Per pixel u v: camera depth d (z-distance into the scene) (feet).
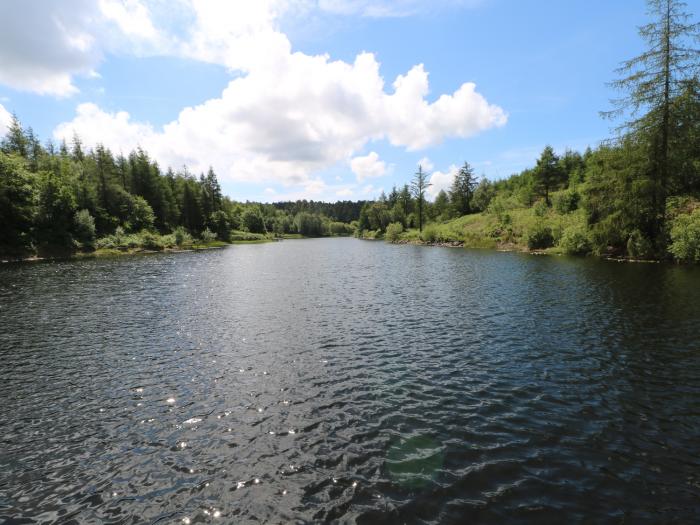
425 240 285.84
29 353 49.85
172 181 419.13
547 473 24.26
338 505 21.94
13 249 191.93
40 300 84.58
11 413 34.17
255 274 131.03
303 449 27.66
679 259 109.19
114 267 155.94
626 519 20.33
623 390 35.47
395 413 32.63
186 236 316.19
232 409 34.12
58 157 314.76
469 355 46.11
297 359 46.32
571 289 80.89
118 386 39.47
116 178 321.11
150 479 24.81
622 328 52.95
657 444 27.12
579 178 250.37
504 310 66.74
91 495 23.41
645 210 118.73
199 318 67.62
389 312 69.21
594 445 27.22
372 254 213.05
